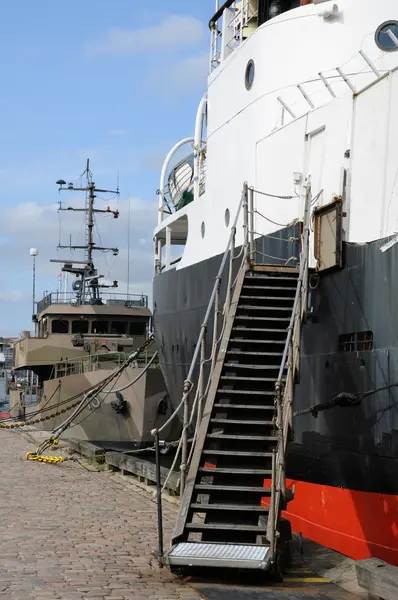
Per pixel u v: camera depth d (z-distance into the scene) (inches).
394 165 420.2
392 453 401.7
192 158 826.8
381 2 521.7
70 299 1325.0
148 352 1112.8
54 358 1245.7
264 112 569.9
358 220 445.1
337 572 363.3
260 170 554.6
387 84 428.8
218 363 407.5
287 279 467.5
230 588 313.9
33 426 1301.7
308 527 474.0
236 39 700.7
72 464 761.0
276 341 417.1
